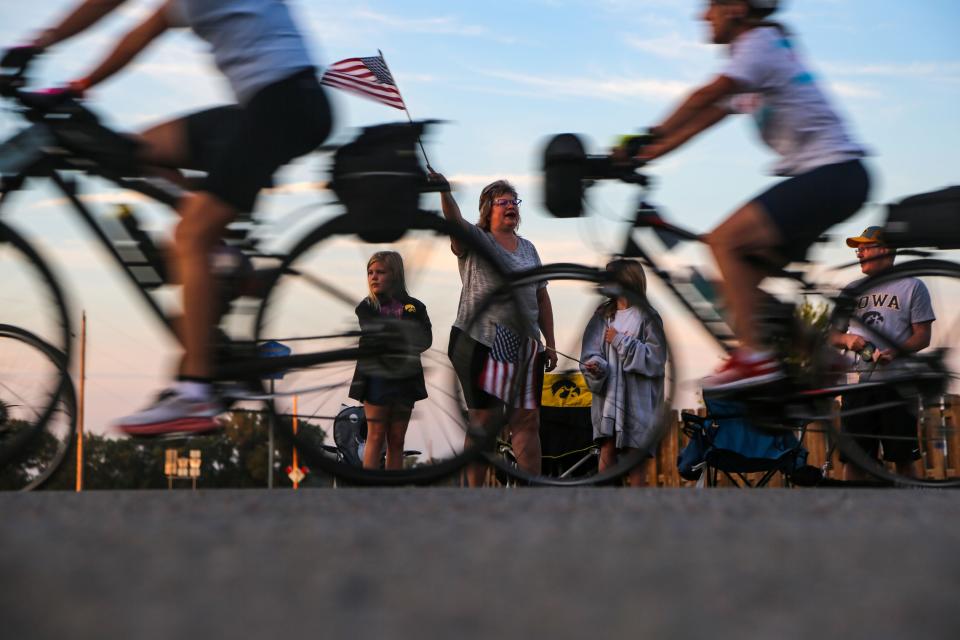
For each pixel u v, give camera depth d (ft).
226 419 11.63
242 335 11.55
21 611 3.83
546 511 7.63
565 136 12.44
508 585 4.41
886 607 3.98
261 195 11.39
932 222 12.62
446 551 5.37
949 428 13.12
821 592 4.30
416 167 11.90
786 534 6.13
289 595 4.16
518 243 15.15
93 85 11.44
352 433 12.10
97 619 3.67
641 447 13.19
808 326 12.66
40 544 5.62
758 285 12.42
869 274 13.05
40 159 11.23
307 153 11.51
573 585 4.42
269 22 11.09
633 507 7.95
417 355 12.14
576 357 13.44
